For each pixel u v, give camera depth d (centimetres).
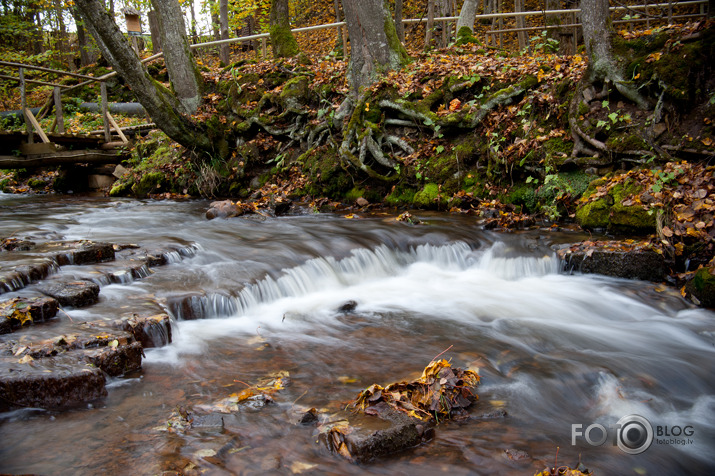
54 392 359
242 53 2650
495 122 1061
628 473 314
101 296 532
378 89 1173
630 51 923
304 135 1266
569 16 1744
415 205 1097
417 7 2539
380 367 441
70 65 2733
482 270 767
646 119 892
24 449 312
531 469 307
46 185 1603
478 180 1060
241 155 1322
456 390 385
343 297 644
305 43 2672
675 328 563
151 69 2056
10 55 2403
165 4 1316
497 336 525
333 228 873
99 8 1103
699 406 411
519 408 383
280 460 309
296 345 489
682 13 1805
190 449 313
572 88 1006
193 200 1298
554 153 969
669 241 702
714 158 812
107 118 1515
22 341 405
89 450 312
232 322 545
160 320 472
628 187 824
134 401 373
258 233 834
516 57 1260
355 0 1192
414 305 623
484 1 2372
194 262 686
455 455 320
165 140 1477
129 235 800
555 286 692
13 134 1277
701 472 325
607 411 395
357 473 300
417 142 1144
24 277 521
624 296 642
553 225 906
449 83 1144
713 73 857
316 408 366
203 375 419
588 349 502
